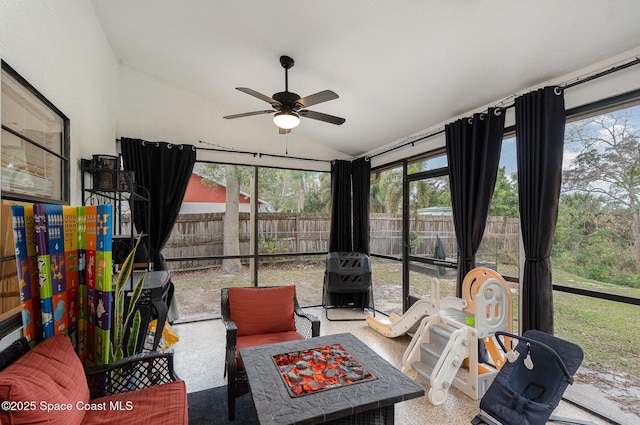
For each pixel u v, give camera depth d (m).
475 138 2.85
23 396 1.03
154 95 3.81
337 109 3.59
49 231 1.63
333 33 2.41
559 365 1.73
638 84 1.92
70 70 2.18
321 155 4.87
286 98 2.45
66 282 1.79
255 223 4.48
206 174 4.23
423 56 2.42
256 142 4.41
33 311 1.57
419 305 3.05
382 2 2.02
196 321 3.94
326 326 3.81
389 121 3.61
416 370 2.47
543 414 1.69
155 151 3.70
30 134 1.67
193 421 1.99
